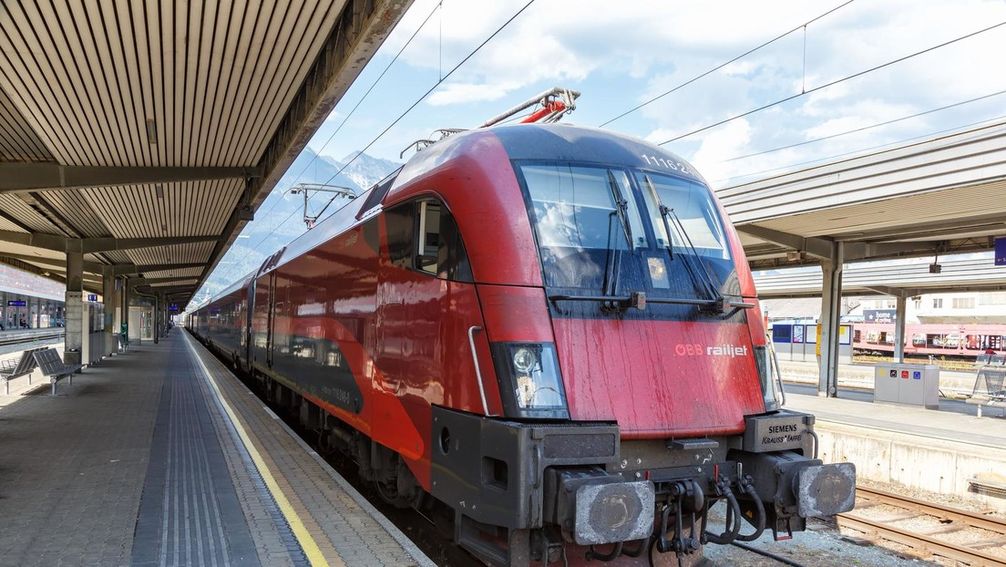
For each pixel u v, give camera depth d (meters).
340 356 7.61
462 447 4.61
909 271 25.09
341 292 7.73
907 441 10.62
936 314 58.25
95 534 5.41
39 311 64.12
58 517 5.87
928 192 12.09
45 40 7.78
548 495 4.14
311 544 5.09
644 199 5.32
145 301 54.53
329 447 9.73
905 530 7.72
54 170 13.62
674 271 5.15
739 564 6.42
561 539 4.45
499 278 4.58
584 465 4.29
